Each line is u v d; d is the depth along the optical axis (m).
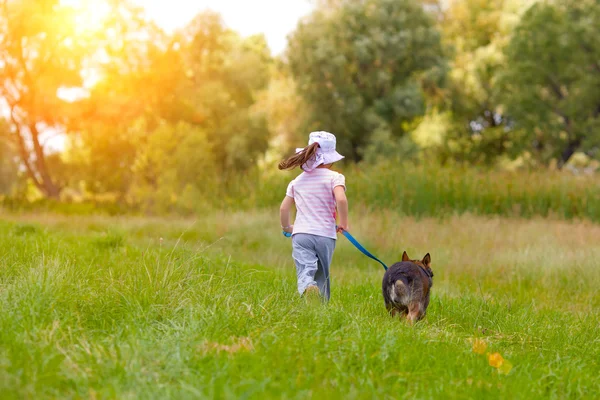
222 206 21.48
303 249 6.06
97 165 39.25
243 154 39.78
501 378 4.03
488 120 49.84
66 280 5.13
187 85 40.72
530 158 45.16
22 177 42.75
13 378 3.14
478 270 11.54
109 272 6.18
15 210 25.50
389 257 12.84
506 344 5.48
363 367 3.77
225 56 43.91
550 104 43.25
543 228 14.95
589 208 18.19
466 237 13.86
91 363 3.53
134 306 4.71
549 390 4.07
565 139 44.31
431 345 4.60
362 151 40.62
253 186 21.77
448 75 44.75
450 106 48.75
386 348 4.12
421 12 42.94
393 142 39.09
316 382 3.49
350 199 19.12
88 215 23.09
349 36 42.00
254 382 3.26
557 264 11.25
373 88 42.69
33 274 5.02
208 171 30.56
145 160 30.88
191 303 4.81
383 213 17.06
